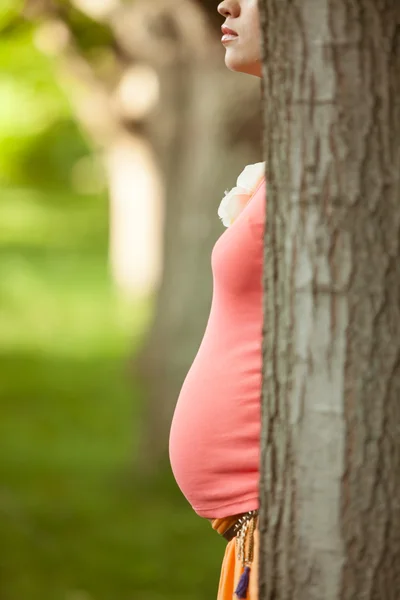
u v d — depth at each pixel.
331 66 3.52
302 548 3.66
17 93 27.42
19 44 14.82
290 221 3.60
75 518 14.79
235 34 4.34
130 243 33.56
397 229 3.51
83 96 18.45
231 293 4.11
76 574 12.57
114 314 33.44
